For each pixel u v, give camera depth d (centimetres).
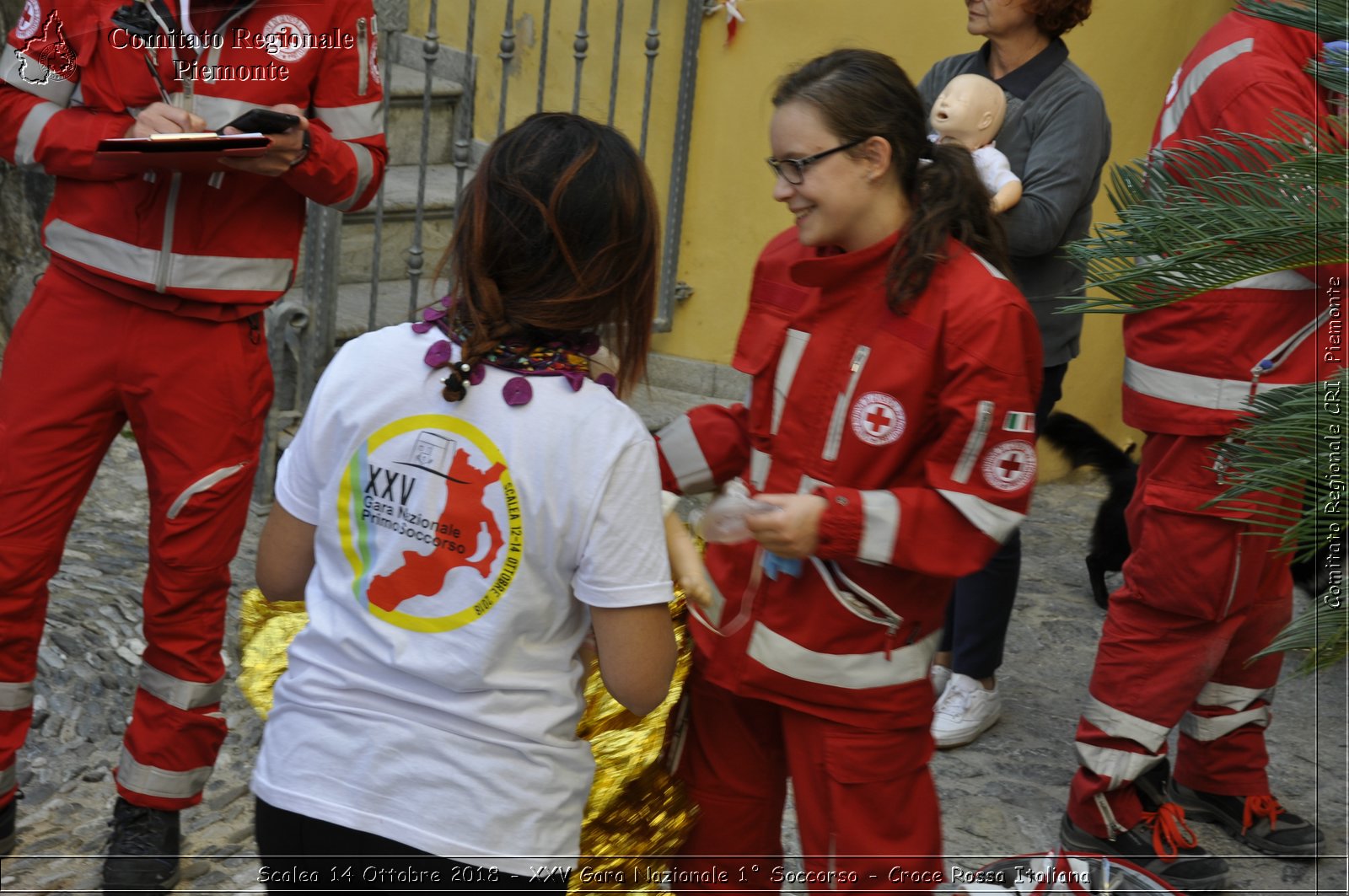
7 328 480
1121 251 237
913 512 203
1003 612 352
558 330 174
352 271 539
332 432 178
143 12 255
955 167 210
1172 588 287
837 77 205
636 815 234
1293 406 223
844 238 213
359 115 278
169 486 273
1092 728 305
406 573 172
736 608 227
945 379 205
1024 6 331
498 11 571
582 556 171
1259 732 320
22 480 266
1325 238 227
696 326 535
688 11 496
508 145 176
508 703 172
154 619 278
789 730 226
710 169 515
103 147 234
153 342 265
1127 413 296
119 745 327
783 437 221
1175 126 283
